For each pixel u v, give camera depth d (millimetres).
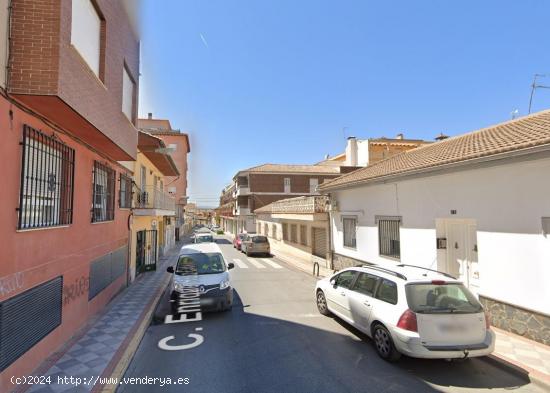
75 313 6531
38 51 4332
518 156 6137
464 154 7648
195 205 109625
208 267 9359
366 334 6160
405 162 11281
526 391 4594
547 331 5926
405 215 9930
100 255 8195
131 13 8609
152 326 7438
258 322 7684
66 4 4629
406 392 4512
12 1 4297
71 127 5871
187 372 5098
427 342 4938
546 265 5934
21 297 4473
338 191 14922
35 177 4945
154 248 16672
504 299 6730
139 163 13656
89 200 7324
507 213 6660
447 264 8680
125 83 8742
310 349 6020
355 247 13445
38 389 4344
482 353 4992
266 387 4621
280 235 26766
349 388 4602
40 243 5047
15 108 4379
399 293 5469
